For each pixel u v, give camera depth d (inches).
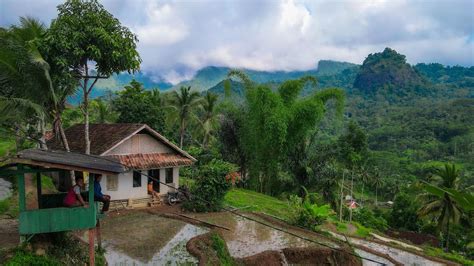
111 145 959.6
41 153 506.6
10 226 635.5
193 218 936.3
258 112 1285.7
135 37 831.1
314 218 975.0
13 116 733.9
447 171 1413.6
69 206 514.9
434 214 1379.2
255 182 1432.1
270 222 974.4
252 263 714.2
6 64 721.0
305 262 770.8
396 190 3075.8
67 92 820.0
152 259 647.8
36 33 789.2
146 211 965.2
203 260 637.9
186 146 2089.1
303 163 1614.2
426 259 906.1
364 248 890.1
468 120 5211.6
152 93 1943.9
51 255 508.1
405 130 5265.8
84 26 769.6
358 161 1840.6
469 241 1584.6
